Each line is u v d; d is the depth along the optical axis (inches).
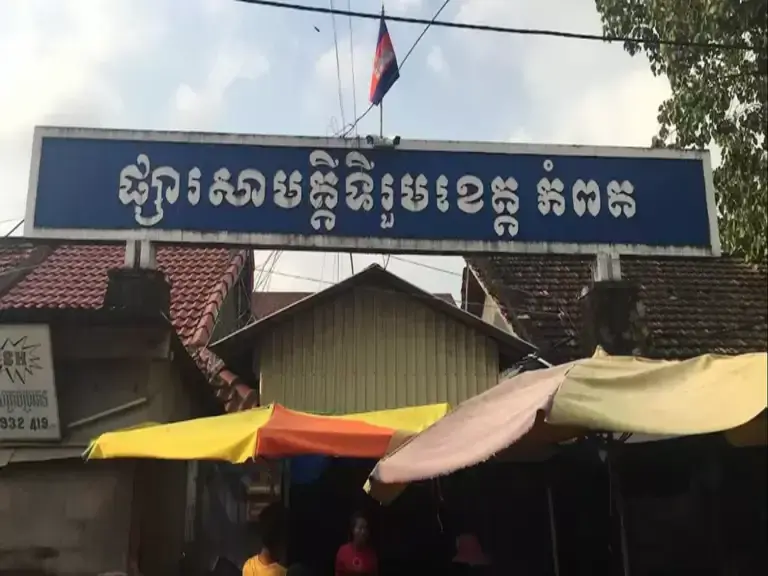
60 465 313.6
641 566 294.0
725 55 368.2
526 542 358.0
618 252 331.0
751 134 367.9
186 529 401.4
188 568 390.9
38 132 320.2
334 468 398.9
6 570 303.7
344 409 412.2
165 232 315.6
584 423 187.2
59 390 314.2
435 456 217.8
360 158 327.3
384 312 427.8
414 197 325.7
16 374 305.4
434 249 322.3
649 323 487.5
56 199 315.0
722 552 283.7
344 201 323.0
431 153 330.6
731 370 199.9
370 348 422.3
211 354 442.0
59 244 323.0
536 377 238.1
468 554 343.0
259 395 414.0
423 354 423.5
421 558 380.8
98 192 317.1
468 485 373.1
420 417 300.4
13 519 308.0
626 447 283.9
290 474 397.7
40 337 303.6
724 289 534.3
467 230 325.1
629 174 338.3
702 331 482.0
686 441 271.6
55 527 307.4
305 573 285.4
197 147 323.6
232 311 565.0
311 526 392.5
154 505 338.6
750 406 183.8
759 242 395.9
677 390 198.7
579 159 337.4
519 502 364.2
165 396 333.7
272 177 323.0
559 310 497.7
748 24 340.8
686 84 376.8
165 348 316.2
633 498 299.0
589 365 210.5
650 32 383.2
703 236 336.2
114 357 317.1
